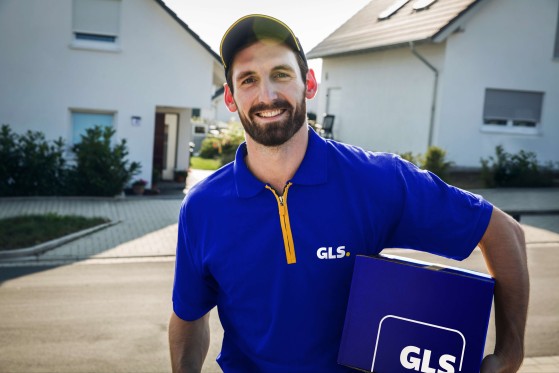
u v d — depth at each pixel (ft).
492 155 63.31
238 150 6.21
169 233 38.96
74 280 28.02
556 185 58.90
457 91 61.87
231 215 6.04
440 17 62.44
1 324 21.34
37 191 51.49
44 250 34.22
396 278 5.51
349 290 5.91
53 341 19.74
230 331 6.56
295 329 5.96
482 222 5.80
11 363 17.85
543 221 43.24
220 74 64.34
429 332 5.41
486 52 61.98
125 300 24.64
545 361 17.76
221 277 6.18
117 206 48.11
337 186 5.89
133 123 58.23
